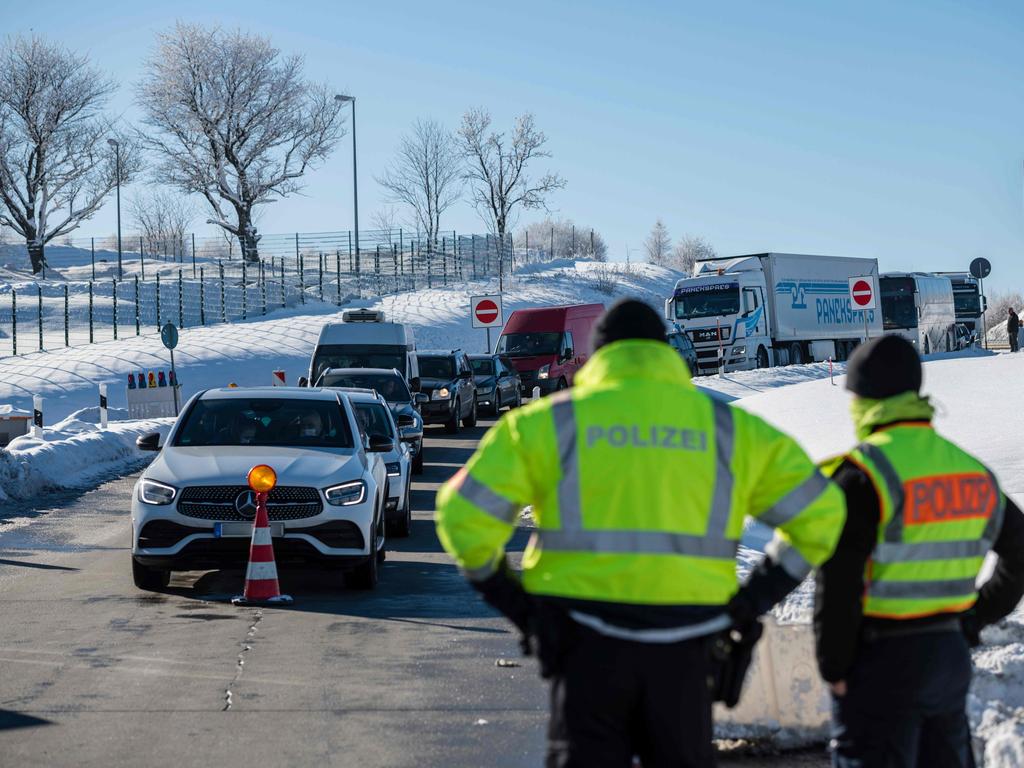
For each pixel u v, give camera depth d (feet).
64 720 60.34
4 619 85.10
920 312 505.66
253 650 75.72
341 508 95.04
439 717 60.75
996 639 56.44
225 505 93.81
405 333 252.83
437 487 172.76
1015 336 425.69
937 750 36.42
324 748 55.67
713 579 31.09
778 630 53.98
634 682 30.12
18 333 504.02
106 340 471.21
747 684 53.83
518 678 68.69
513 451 31.12
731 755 53.11
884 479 34.76
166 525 93.81
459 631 81.51
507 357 343.87
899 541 34.83
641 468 30.91
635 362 32.30
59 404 365.81
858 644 35.17
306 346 468.75
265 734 57.82
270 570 91.56
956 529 35.24
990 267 368.27
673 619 30.37
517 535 127.75
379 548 109.09
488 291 646.33
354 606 90.74
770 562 32.48
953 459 35.76
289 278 639.35
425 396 202.39
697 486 31.19
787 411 191.11
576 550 30.81
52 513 143.84
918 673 34.73
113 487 172.14
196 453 100.32
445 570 107.65
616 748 30.55
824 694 53.57
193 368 426.51
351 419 107.65
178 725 59.41
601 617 30.30
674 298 400.26
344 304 583.17
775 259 414.62
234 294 580.30
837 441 154.10
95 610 88.38
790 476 32.04
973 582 35.99
